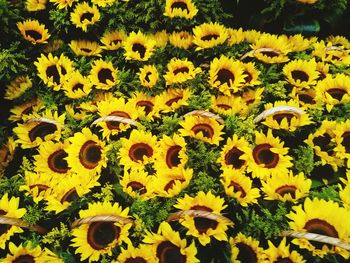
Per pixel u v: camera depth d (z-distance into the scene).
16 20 0.86
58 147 0.71
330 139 0.68
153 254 0.55
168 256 0.55
